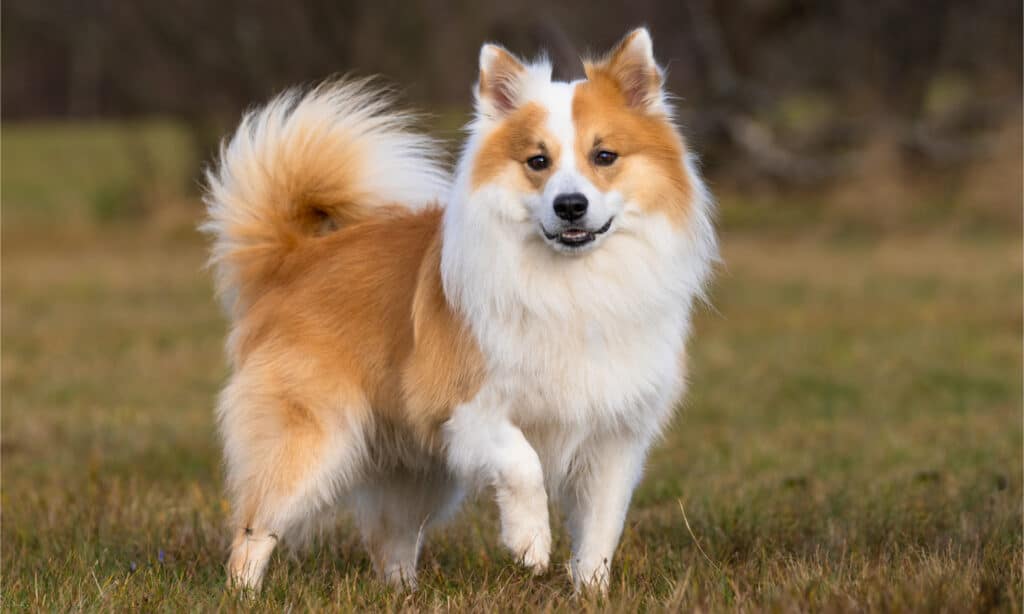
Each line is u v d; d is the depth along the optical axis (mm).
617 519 6203
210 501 8203
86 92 64062
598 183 5672
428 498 7078
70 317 19641
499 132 5875
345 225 7258
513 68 5969
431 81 34844
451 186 7082
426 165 7238
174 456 10219
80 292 22859
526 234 5754
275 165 7098
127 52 37375
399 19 34719
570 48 31625
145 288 23391
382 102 7289
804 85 41125
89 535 7301
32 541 7398
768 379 13883
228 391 6809
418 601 5766
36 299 21891
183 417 12219
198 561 6832
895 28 38469
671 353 6043
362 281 6574
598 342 5801
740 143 35125
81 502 8281
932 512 7520
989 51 39156
